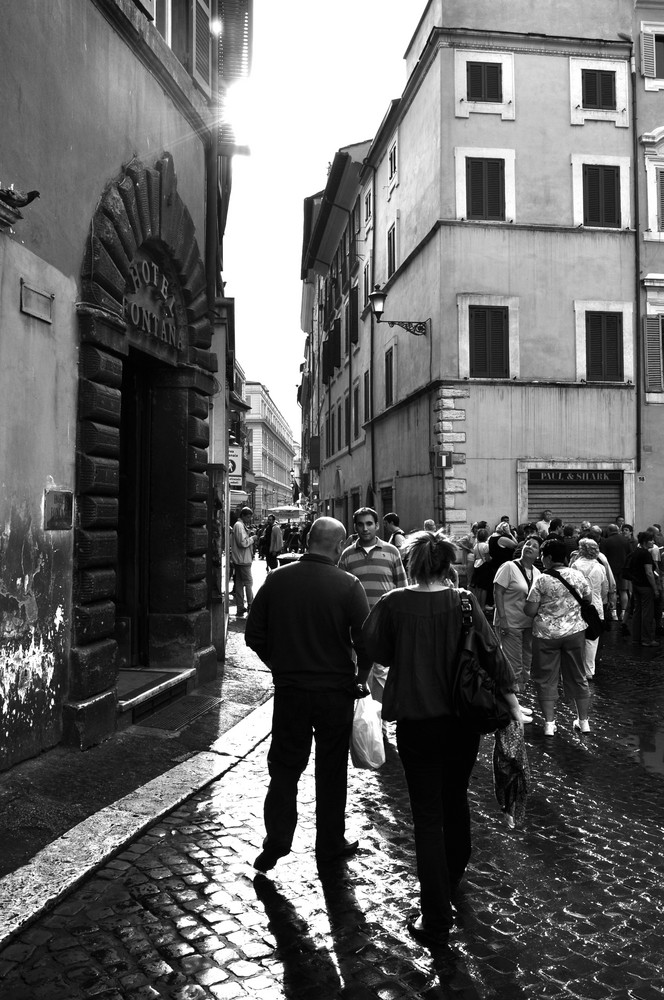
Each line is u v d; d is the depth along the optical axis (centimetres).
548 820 538
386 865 457
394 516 1105
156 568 896
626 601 1552
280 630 456
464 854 410
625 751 708
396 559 762
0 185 544
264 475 11425
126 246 737
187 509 898
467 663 377
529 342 2125
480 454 2094
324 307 4631
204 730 731
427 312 2227
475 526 1709
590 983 341
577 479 2125
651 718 827
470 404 2095
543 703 765
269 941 371
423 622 388
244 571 1593
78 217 663
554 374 2131
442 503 2088
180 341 913
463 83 2123
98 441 673
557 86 2166
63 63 636
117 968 347
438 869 373
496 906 412
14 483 566
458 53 2127
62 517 633
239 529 1587
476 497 2089
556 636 755
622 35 2189
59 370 634
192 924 385
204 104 966
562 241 2148
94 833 480
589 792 596
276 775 449
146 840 486
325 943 370
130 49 768
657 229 2202
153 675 833
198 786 576
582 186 2162
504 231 2127
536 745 730
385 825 521
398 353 2552
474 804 573
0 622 546
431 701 378
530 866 462
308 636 452
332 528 468
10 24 557
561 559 770
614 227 2170
